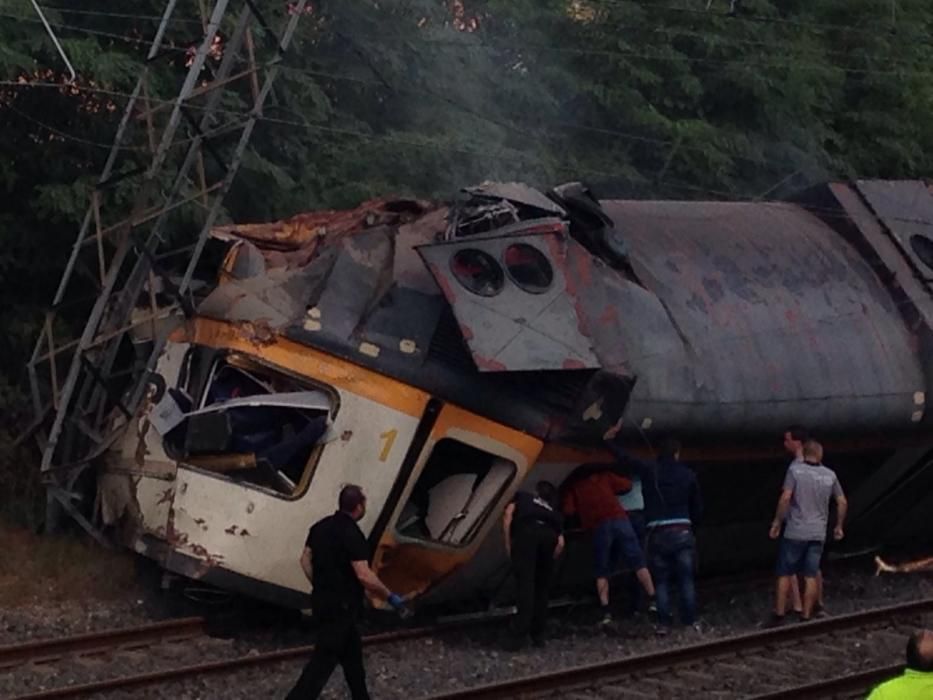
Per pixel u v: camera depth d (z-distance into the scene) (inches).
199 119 639.1
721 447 569.6
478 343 491.2
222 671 458.6
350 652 406.9
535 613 522.0
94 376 555.2
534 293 515.5
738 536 633.0
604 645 532.1
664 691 468.1
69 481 570.9
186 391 521.0
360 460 494.9
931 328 628.1
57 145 643.5
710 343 561.9
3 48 591.5
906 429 624.1
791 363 582.2
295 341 498.6
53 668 459.8
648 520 556.7
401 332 502.6
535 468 520.4
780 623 565.9
